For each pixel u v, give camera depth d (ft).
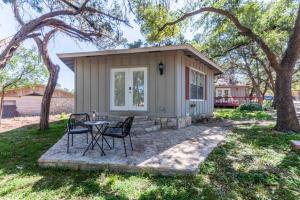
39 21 20.52
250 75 79.36
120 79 28.25
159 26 31.68
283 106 25.07
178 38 46.01
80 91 29.68
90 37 26.25
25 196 10.88
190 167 12.74
